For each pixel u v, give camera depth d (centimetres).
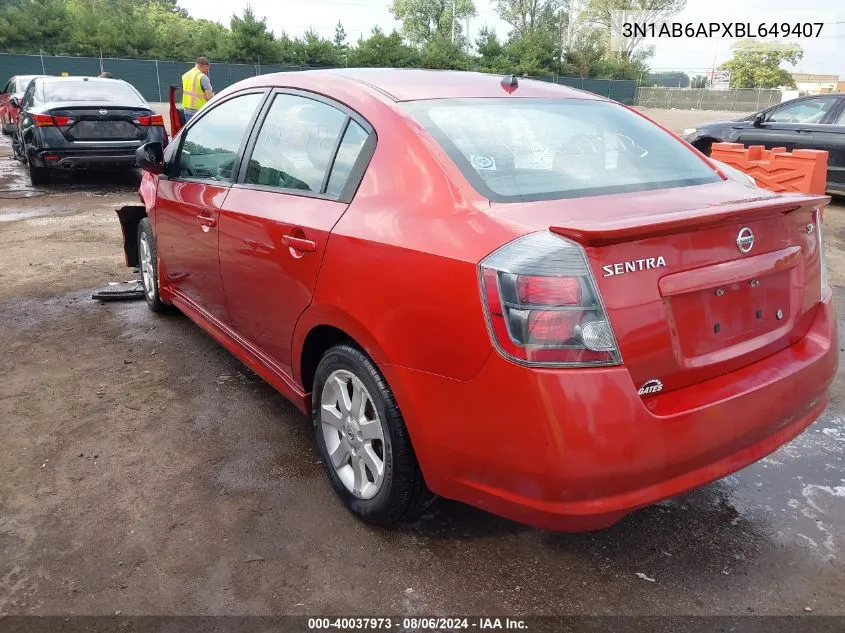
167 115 2425
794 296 246
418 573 245
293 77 328
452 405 214
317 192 282
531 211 218
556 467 194
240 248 321
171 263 426
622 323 196
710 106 5294
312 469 311
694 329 214
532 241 200
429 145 245
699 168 285
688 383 215
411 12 6488
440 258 214
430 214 228
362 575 244
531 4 6544
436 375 217
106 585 238
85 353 438
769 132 1028
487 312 200
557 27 6550
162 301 488
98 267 635
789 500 290
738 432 218
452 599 234
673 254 206
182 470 309
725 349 223
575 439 191
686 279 208
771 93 5125
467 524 272
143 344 454
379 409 245
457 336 208
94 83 1084
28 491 292
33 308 523
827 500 290
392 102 270
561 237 197
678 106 5369
